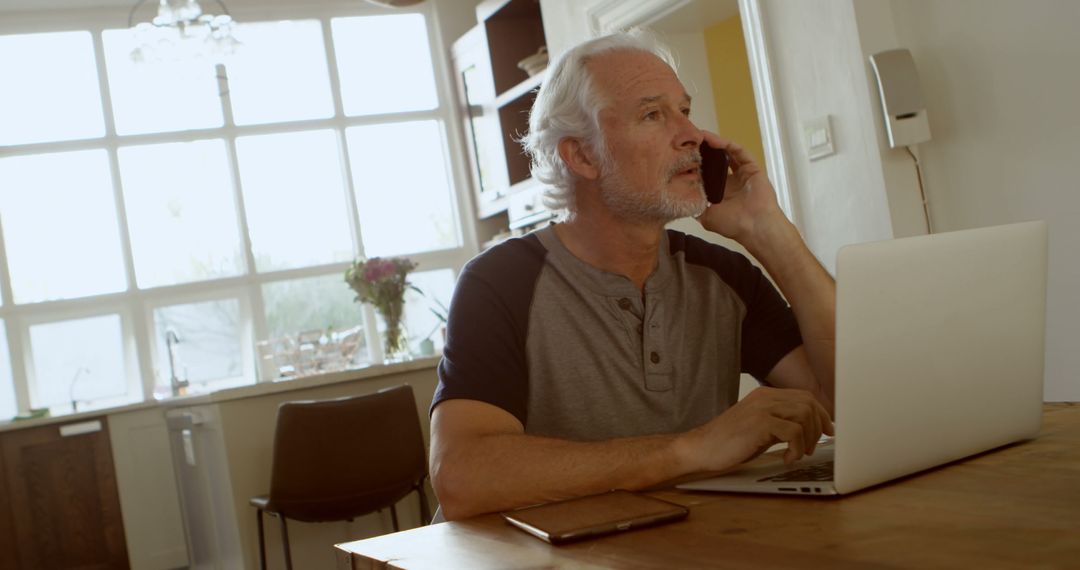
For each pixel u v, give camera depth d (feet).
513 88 18.95
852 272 2.92
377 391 11.76
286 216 20.63
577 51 4.84
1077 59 8.40
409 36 21.76
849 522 2.64
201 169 20.18
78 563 17.31
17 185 19.08
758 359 5.08
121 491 17.72
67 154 19.43
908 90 9.69
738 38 15.08
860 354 2.94
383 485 10.65
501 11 19.38
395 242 21.31
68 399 18.94
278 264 20.47
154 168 19.88
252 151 20.54
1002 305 3.42
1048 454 3.29
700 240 5.23
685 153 4.62
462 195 21.68
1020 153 9.05
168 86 20.02
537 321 4.67
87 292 19.29
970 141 9.55
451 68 21.57
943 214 10.00
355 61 21.39
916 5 9.93
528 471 3.67
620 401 4.68
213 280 19.92
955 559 2.16
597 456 3.65
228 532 11.44
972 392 3.32
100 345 19.24
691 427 4.78
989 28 9.16
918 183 10.15
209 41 12.77
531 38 20.02
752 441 3.47
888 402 3.03
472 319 4.57
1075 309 8.73
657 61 4.78
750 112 15.10
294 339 13.80
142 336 19.38
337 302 20.74
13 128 19.16
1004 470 3.11
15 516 16.96
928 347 3.15
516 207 19.38
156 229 19.76
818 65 10.80
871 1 10.21
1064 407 4.34
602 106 4.64
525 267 4.77
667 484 3.70
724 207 5.00
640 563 2.48
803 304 4.82
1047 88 8.70
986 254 3.36
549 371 4.66
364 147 21.30
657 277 4.86
